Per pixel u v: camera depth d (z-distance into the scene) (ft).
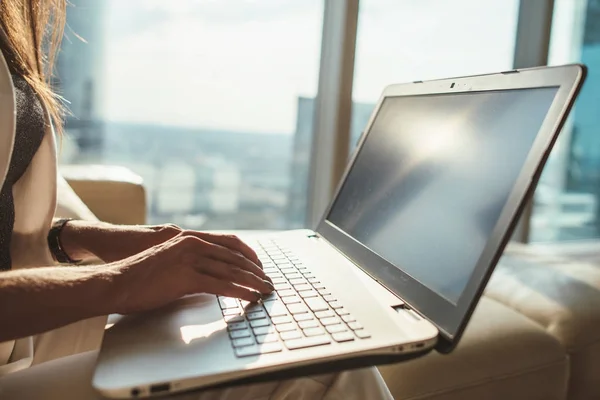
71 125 4.77
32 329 1.38
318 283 2.05
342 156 5.18
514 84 1.96
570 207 7.09
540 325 3.05
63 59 4.62
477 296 1.60
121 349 1.45
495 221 1.70
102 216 3.47
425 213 2.11
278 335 1.53
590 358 2.92
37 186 2.26
